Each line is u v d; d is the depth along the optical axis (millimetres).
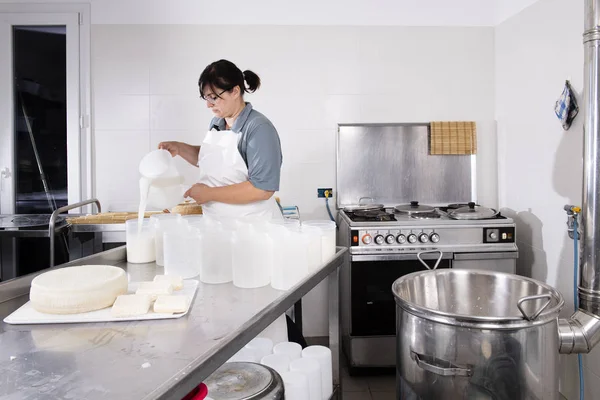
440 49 3314
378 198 3363
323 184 3338
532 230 2873
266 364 1391
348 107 3305
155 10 3221
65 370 866
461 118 3340
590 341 1770
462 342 1468
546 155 2709
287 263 1360
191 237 1502
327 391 1511
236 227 1457
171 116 3250
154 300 1213
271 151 1870
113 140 3252
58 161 3287
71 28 3221
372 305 2805
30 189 3295
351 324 2818
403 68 3309
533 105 2836
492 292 1902
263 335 1681
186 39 3236
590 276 1817
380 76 3307
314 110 3301
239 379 1217
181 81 3244
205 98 1931
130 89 3236
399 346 1696
